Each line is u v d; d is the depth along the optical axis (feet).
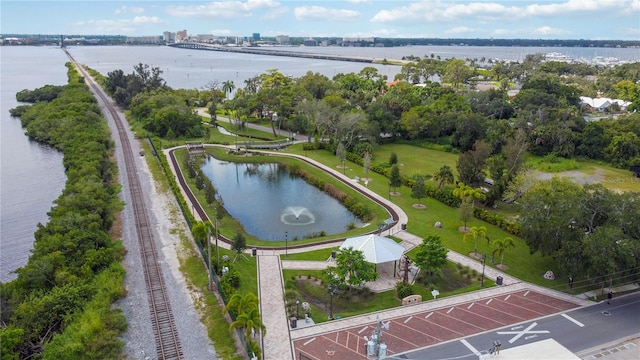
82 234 220.43
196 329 172.86
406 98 529.04
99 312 172.76
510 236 258.57
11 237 269.03
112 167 370.12
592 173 387.55
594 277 190.49
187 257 229.04
